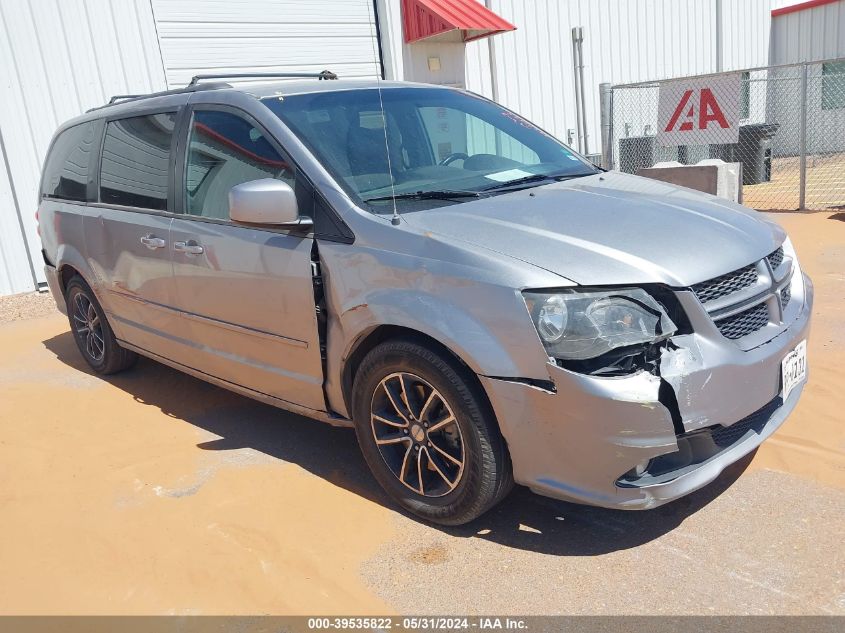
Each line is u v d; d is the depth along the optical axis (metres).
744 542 2.88
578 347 2.59
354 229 3.16
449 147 3.98
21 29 8.24
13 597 2.87
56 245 5.34
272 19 10.00
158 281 4.24
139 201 4.40
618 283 2.64
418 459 3.11
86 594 2.86
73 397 5.05
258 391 3.87
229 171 3.77
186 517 3.35
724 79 9.40
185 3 9.29
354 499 3.42
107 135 4.86
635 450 2.57
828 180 13.69
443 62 11.62
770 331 2.97
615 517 3.13
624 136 14.69
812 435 3.64
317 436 4.14
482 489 2.89
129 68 8.96
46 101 8.48
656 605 2.57
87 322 5.38
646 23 14.63
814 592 2.57
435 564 2.90
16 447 4.26
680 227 3.01
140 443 4.20
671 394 2.60
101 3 8.70
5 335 6.92
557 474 2.73
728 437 2.86
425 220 3.11
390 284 3.00
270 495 3.50
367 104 3.92
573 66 13.48
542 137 4.41
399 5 10.94
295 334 3.45
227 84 4.20
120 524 3.34
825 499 3.11
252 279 3.57
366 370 3.16
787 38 17.80
